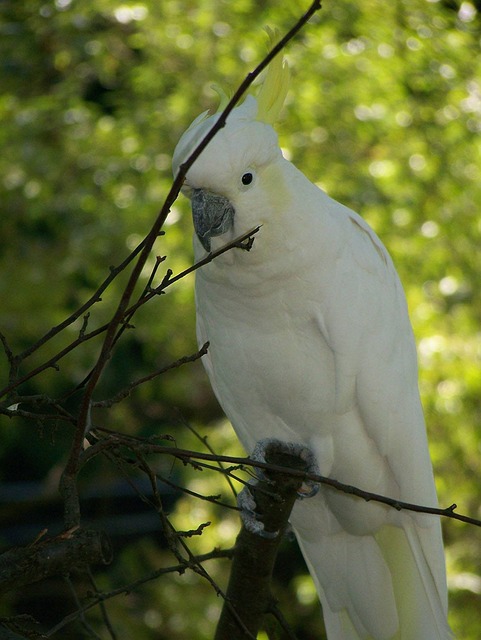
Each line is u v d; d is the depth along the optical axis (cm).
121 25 1253
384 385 567
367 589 622
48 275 1223
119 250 1187
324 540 626
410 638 615
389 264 609
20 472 1584
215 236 487
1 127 1191
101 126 1182
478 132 1185
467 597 1126
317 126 1152
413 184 1141
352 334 546
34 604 1412
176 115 1166
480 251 1169
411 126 1191
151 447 368
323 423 576
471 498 1132
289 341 555
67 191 1213
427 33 1174
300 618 1315
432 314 1082
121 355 1370
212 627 1209
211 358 609
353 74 1147
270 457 556
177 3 1179
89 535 350
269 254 513
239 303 548
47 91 1329
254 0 1215
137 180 1198
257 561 511
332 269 537
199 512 1168
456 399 1077
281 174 502
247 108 492
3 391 360
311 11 309
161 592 1230
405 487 588
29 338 1208
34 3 1253
